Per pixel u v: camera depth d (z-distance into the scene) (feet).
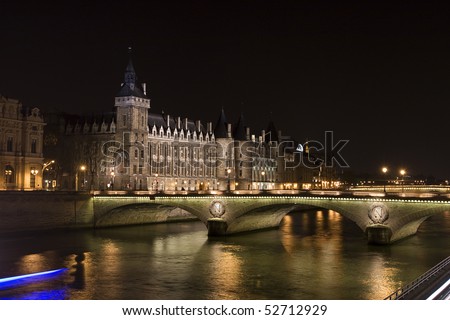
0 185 460.55
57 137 605.31
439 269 142.51
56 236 372.99
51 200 396.57
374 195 328.70
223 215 382.22
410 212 317.42
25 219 378.12
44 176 599.98
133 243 344.08
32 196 382.83
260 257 290.56
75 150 597.11
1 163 462.19
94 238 367.04
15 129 479.00
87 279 237.25
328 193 348.18
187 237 377.30
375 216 327.06
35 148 499.92
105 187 577.02
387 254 296.51
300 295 209.46
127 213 443.32
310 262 274.98
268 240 361.92
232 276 243.19
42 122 504.84
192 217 515.09
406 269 254.88
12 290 217.97
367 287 221.46
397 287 221.05
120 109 581.94
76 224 413.80
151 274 247.29
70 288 221.46
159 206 445.78
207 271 253.85
